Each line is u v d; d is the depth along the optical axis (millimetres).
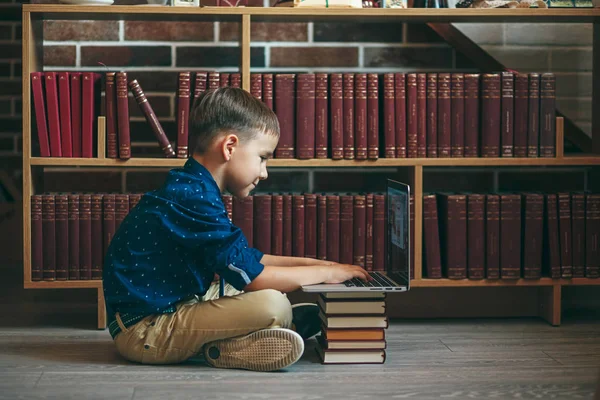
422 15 2268
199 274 1834
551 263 2309
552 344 2082
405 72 2613
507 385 1696
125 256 1834
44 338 2127
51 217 2242
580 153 2555
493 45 2596
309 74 2266
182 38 2572
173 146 2588
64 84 2227
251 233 2289
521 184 2654
